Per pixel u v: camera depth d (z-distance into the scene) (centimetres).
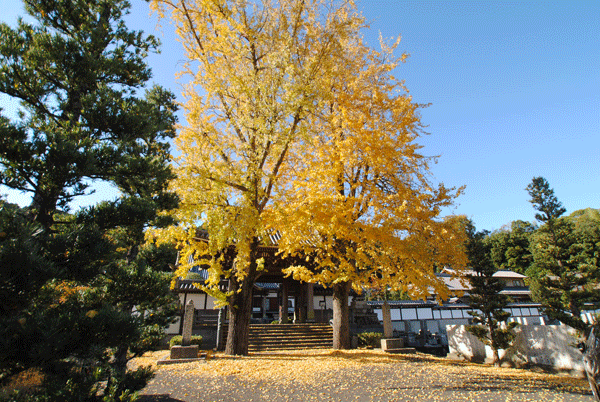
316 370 1009
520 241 4375
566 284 1477
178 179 991
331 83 1200
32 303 489
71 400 398
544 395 792
